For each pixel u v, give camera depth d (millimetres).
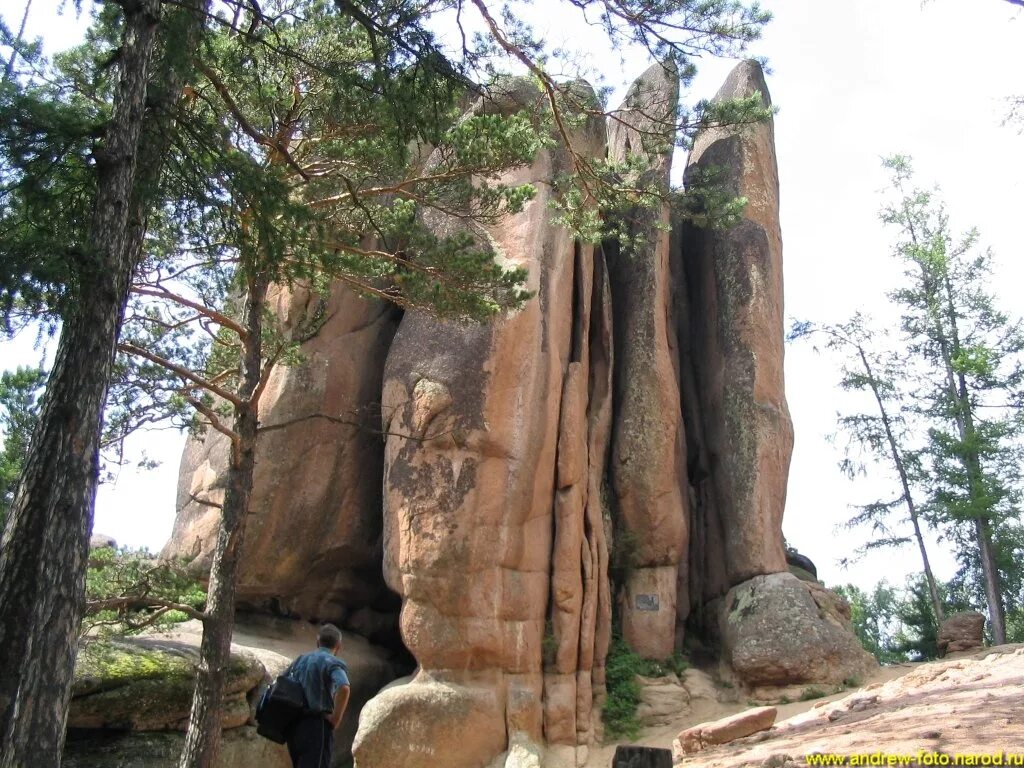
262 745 15953
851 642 19266
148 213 10000
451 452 18078
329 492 20094
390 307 21812
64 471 8227
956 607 31578
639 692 19234
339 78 11344
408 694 16672
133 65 9523
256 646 18594
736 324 22938
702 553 22672
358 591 20891
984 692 11109
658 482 21438
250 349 13430
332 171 13578
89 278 8617
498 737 16672
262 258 11492
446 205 13859
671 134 15305
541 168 20594
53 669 7785
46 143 9227
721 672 20281
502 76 13305
